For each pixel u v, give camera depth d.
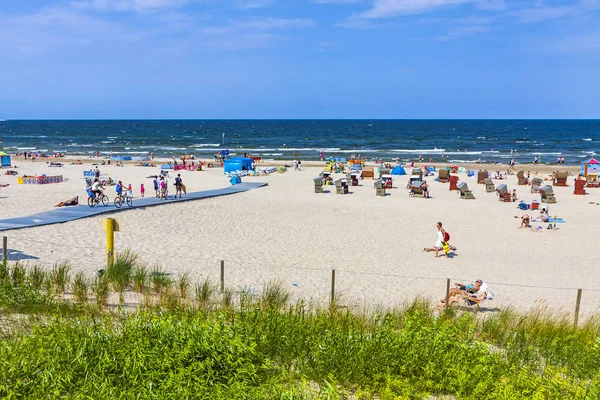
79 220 22.30
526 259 19.09
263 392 5.98
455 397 6.54
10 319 8.20
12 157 69.44
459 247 20.73
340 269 16.59
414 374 6.88
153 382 5.96
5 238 12.88
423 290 14.52
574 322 10.60
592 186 41.16
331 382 6.41
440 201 33.25
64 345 6.47
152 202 27.73
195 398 5.68
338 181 35.97
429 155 81.88
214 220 24.38
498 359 7.38
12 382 5.65
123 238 19.62
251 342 6.91
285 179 44.31
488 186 37.88
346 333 7.75
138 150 90.81
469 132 172.88
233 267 16.17
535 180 38.56
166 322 7.18
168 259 16.75
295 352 7.25
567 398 6.34
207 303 10.59
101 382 5.80
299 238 21.27
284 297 11.72
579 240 22.58
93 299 10.23
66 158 69.88
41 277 11.16
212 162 62.22
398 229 23.94
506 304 13.55
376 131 178.50
